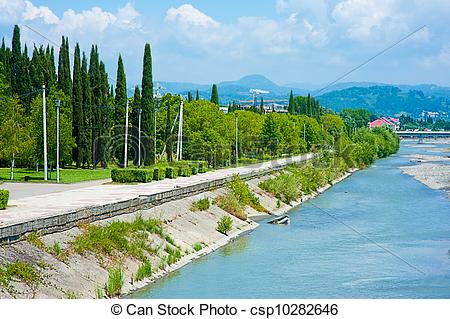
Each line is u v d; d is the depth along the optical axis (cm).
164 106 13800
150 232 5741
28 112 11450
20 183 8838
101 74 12975
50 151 10094
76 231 4878
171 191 7044
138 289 4594
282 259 5812
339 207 10044
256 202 9312
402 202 10656
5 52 12525
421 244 6662
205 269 5356
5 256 3938
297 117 18988
